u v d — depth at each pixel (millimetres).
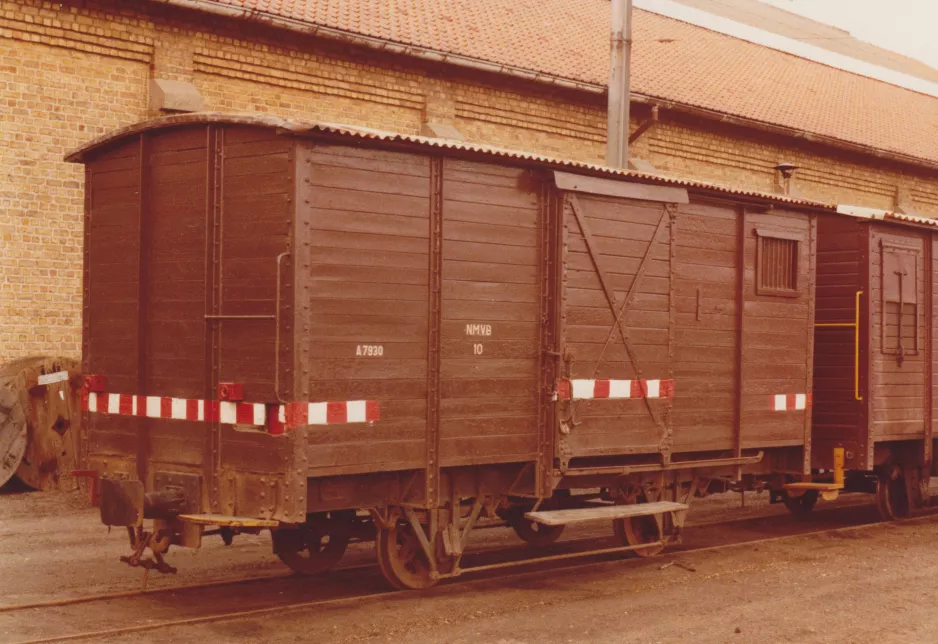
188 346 7871
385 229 7773
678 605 8086
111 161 8484
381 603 7910
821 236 12539
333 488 7672
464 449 8305
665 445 9805
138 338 8148
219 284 7652
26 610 7520
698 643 7027
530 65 18062
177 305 7957
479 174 8414
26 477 12500
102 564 9258
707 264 10359
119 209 8414
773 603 8195
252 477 7406
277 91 15320
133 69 13984
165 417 8008
